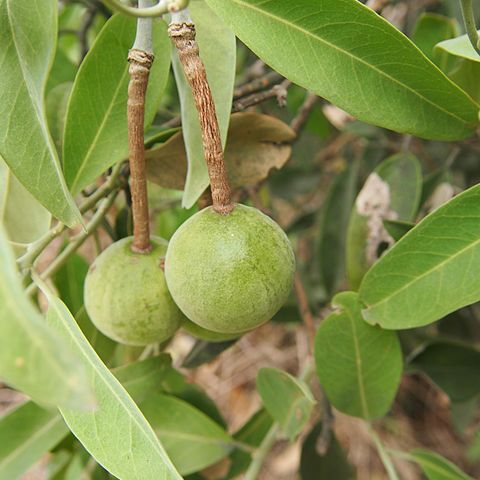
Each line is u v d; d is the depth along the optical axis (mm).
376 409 281
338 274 397
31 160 213
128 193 274
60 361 130
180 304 210
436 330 421
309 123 432
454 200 218
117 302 229
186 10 205
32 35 206
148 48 210
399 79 220
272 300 207
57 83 336
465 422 346
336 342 262
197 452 302
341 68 217
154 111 244
